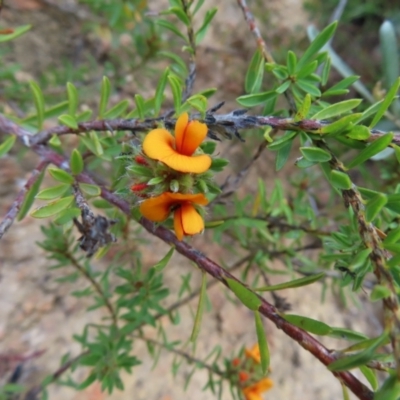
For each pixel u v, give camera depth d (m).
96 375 0.16
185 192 0.08
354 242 0.10
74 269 0.22
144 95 0.26
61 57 0.26
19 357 0.19
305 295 0.25
